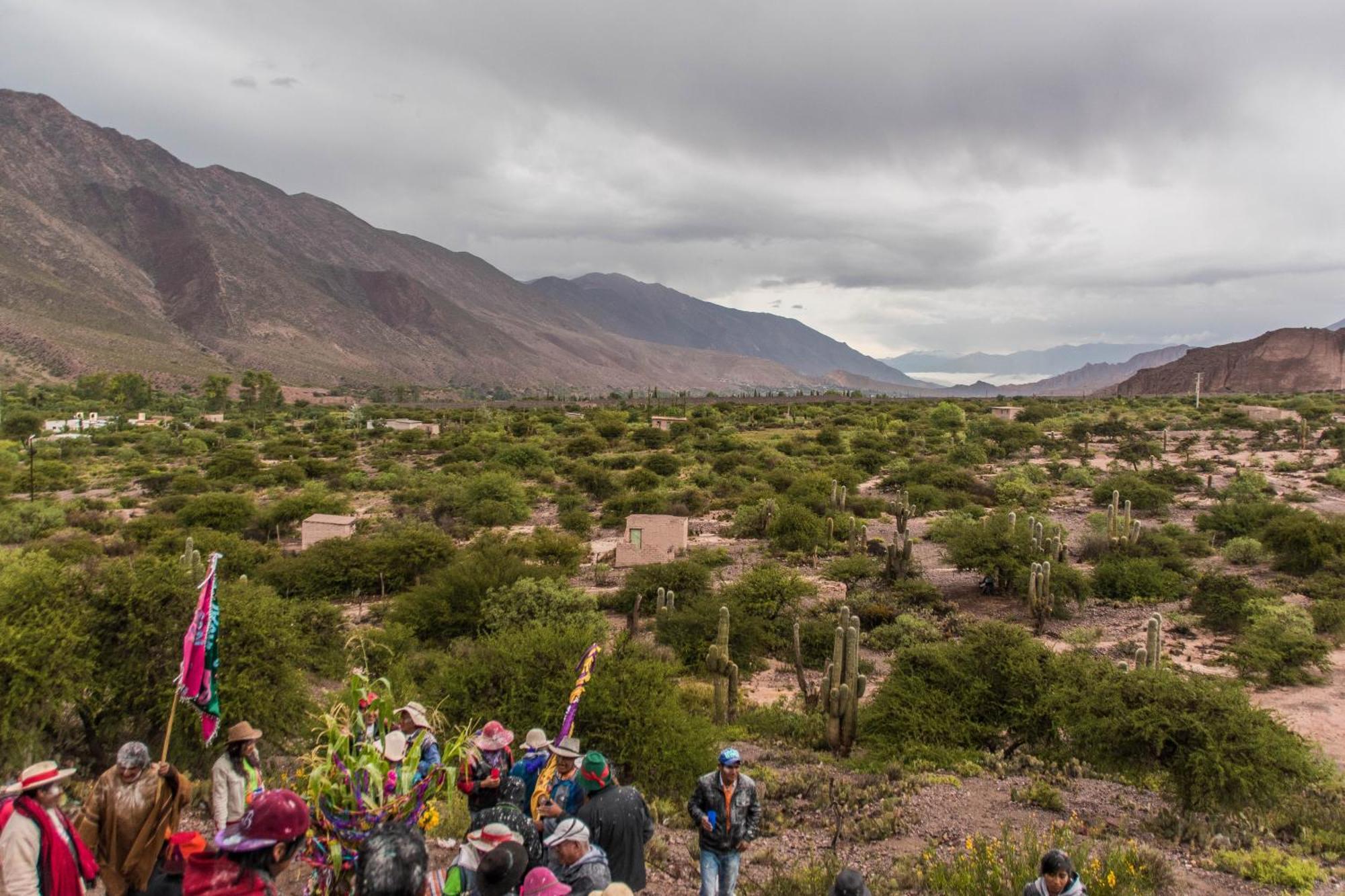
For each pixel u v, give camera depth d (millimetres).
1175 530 49031
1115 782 15961
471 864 6223
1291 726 21062
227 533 50719
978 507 58688
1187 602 35844
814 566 43906
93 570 13070
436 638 29641
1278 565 40500
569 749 7242
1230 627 31578
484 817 6664
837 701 18766
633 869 6770
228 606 12945
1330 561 38094
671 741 14305
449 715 14641
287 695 13094
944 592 38500
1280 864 11250
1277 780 13523
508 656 15180
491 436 113625
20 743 11148
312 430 146125
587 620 28016
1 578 12594
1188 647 29328
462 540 54625
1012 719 17938
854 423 126438
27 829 5707
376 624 32938
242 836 5359
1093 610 35094
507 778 7688
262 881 5348
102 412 166750
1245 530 47750
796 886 9633
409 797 6723
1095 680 17062
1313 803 14586
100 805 6441
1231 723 13641
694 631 27656
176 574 13125
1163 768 14250
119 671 12039
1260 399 170750
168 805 6582
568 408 186125
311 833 6500
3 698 10938
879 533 53125
